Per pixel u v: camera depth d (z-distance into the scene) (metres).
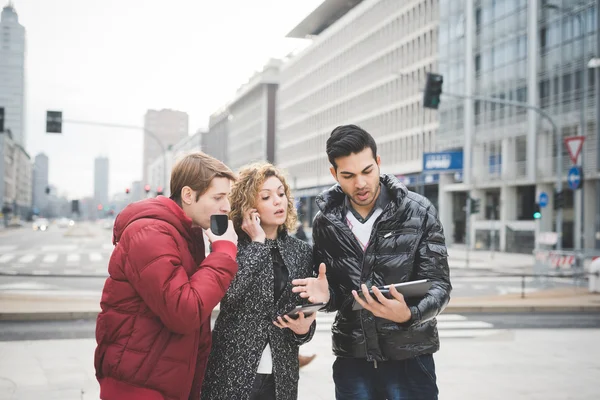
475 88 46.66
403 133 59.31
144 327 2.52
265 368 2.95
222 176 2.72
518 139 41.75
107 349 2.54
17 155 163.38
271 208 3.05
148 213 2.59
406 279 2.99
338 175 2.97
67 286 16.44
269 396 2.97
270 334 2.95
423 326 2.95
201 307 2.46
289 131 94.25
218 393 2.89
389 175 3.20
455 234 50.84
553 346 9.16
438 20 53.28
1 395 5.82
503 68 43.34
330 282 3.14
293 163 92.12
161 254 2.45
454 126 49.19
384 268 2.99
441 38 51.19
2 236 62.09
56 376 6.64
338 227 3.04
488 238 43.91
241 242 3.10
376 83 65.25
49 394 5.87
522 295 15.61
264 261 2.96
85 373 6.79
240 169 3.15
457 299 15.30
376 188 3.00
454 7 49.28
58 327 10.42
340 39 74.75
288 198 3.21
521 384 6.65
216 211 2.71
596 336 10.20
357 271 3.03
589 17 35.31
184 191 2.70
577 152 20.86
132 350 2.50
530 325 11.69
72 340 9.05
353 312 3.01
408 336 2.93
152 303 2.44
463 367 7.57
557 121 38.09
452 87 49.56
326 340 9.61
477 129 46.22
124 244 2.52
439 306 2.81
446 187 50.62
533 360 8.03
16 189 161.88
